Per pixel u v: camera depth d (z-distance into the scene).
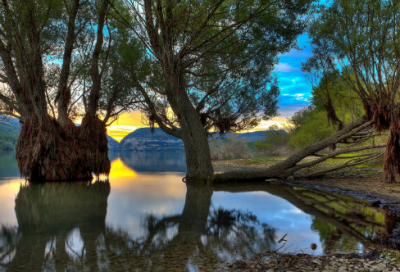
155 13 12.15
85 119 15.35
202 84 16.75
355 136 14.51
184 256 4.54
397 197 9.70
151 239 5.48
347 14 11.67
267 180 15.15
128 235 5.76
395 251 4.47
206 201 9.72
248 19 11.98
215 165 28.27
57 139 14.18
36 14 12.30
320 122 27.73
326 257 4.36
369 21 11.32
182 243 5.23
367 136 14.16
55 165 14.11
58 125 14.43
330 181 14.31
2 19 11.87
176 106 16.03
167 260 4.36
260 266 4.00
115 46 15.83
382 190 10.95
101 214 7.72
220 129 16.70
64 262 4.29
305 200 9.85
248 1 11.40
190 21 11.60
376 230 6.07
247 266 4.04
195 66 13.95
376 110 11.58
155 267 4.07
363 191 11.13
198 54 13.29
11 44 13.21
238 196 10.76
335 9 12.19
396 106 11.45
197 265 4.13
